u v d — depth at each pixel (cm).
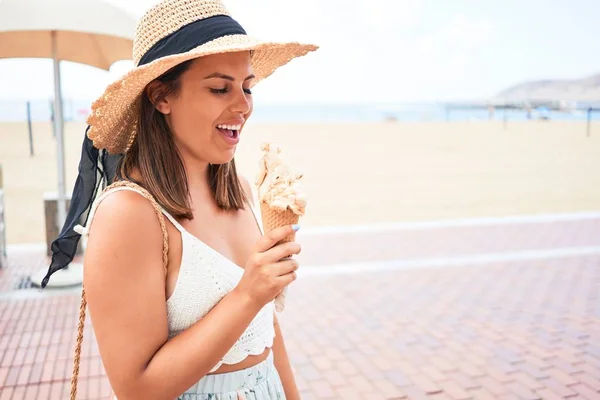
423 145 2477
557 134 3059
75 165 1584
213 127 134
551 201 1309
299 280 711
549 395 423
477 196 1363
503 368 466
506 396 421
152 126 137
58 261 163
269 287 121
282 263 122
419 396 421
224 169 154
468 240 926
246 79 136
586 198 1343
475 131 3300
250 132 3084
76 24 582
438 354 494
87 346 495
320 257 819
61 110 695
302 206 129
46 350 487
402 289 676
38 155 1867
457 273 743
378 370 463
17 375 440
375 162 1919
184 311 134
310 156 2036
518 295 656
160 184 133
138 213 125
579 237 946
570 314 592
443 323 568
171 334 135
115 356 122
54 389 420
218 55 129
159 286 127
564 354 493
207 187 154
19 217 1043
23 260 762
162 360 121
